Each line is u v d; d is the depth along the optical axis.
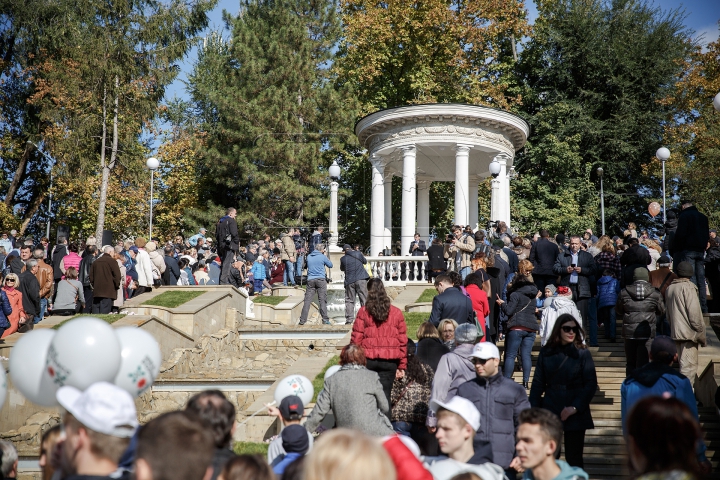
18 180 39.59
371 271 25.92
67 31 34.66
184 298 19.11
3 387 6.79
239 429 11.54
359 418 7.72
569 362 8.23
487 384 7.59
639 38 44.00
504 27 42.16
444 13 40.72
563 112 43.22
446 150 32.59
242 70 39.75
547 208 41.97
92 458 4.15
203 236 26.27
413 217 29.83
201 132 42.84
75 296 18.12
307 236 37.59
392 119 30.05
